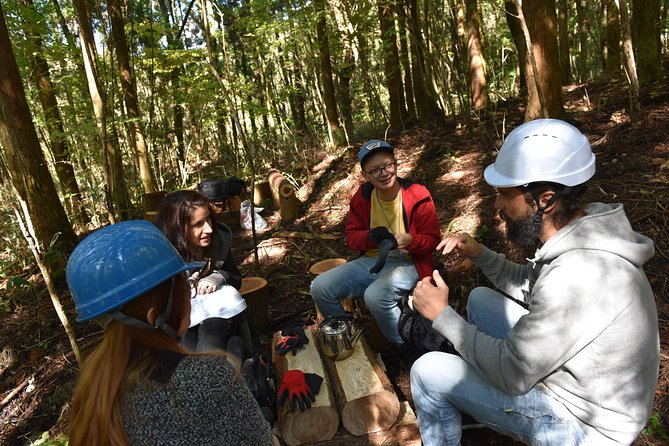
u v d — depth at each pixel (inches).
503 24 479.5
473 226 156.4
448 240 83.4
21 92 177.8
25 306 171.8
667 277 110.2
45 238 188.7
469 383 67.2
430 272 109.4
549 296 56.4
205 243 95.3
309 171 288.4
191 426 38.3
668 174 139.6
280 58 430.6
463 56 305.0
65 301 169.0
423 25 296.7
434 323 69.2
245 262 186.1
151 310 40.7
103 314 39.8
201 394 39.1
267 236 210.2
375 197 114.9
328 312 116.7
